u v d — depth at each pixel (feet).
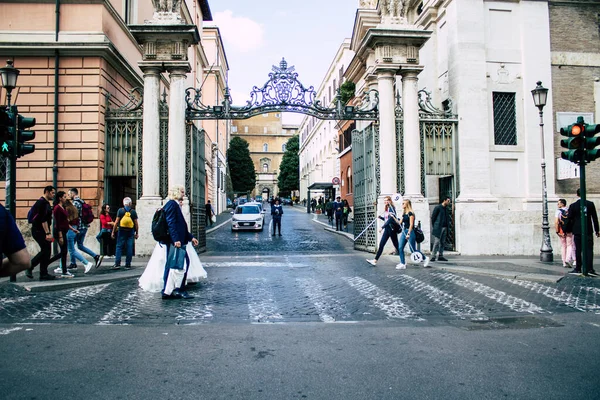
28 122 33.40
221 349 17.76
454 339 19.35
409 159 49.39
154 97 47.70
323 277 35.35
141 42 47.57
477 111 51.24
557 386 14.12
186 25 46.42
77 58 48.11
